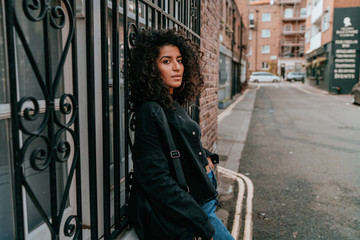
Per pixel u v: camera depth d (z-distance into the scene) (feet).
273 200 13.29
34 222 4.97
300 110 47.57
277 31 169.78
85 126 5.54
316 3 100.07
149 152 4.33
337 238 10.25
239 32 81.00
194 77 5.77
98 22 5.62
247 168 17.95
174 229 4.52
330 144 24.11
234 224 11.12
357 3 76.33
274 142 25.04
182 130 4.90
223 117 39.75
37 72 3.53
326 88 87.20
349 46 78.13
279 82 152.46
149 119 4.46
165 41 5.15
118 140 5.45
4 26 4.09
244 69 106.11
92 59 4.63
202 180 4.91
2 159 4.22
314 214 11.97
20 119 3.34
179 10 8.63
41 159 3.72
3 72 4.11
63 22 3.97
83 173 5.77
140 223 4.70
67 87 5.35
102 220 6.04
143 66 4.89
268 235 10.41
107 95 5.04
